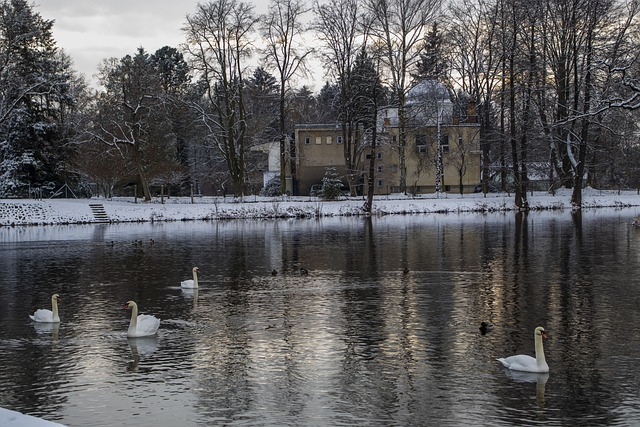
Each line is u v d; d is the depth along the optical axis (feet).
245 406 56.65
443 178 314.96
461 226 203.51
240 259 138.10
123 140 259.60
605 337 74.74
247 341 75.10
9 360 69.31
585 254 137.28
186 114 323.98
